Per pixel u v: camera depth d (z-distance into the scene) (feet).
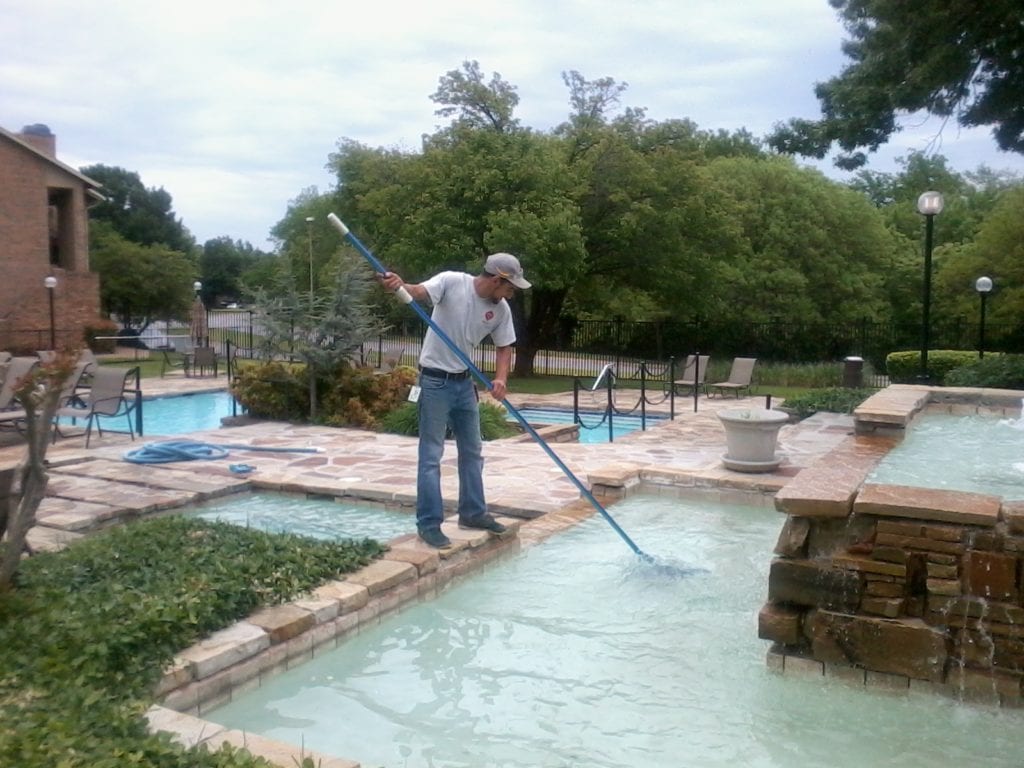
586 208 65.36
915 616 11.85
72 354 12.24
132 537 15.02
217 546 14.75
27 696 9.43
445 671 12.46
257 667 11.82
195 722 9.50
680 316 81.46
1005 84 37.32
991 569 11.30
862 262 97.71
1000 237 78.28
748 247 77.82
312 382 36.50
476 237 59.26
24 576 12.71
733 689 11.93
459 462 17.53
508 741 10.52
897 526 11.80
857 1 39.60
